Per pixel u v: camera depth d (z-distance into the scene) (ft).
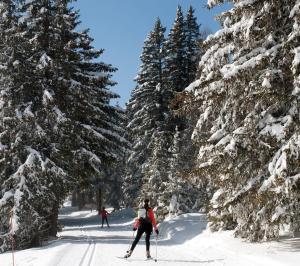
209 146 49.49
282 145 41.73
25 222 64.44
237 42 46.93
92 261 40.50
